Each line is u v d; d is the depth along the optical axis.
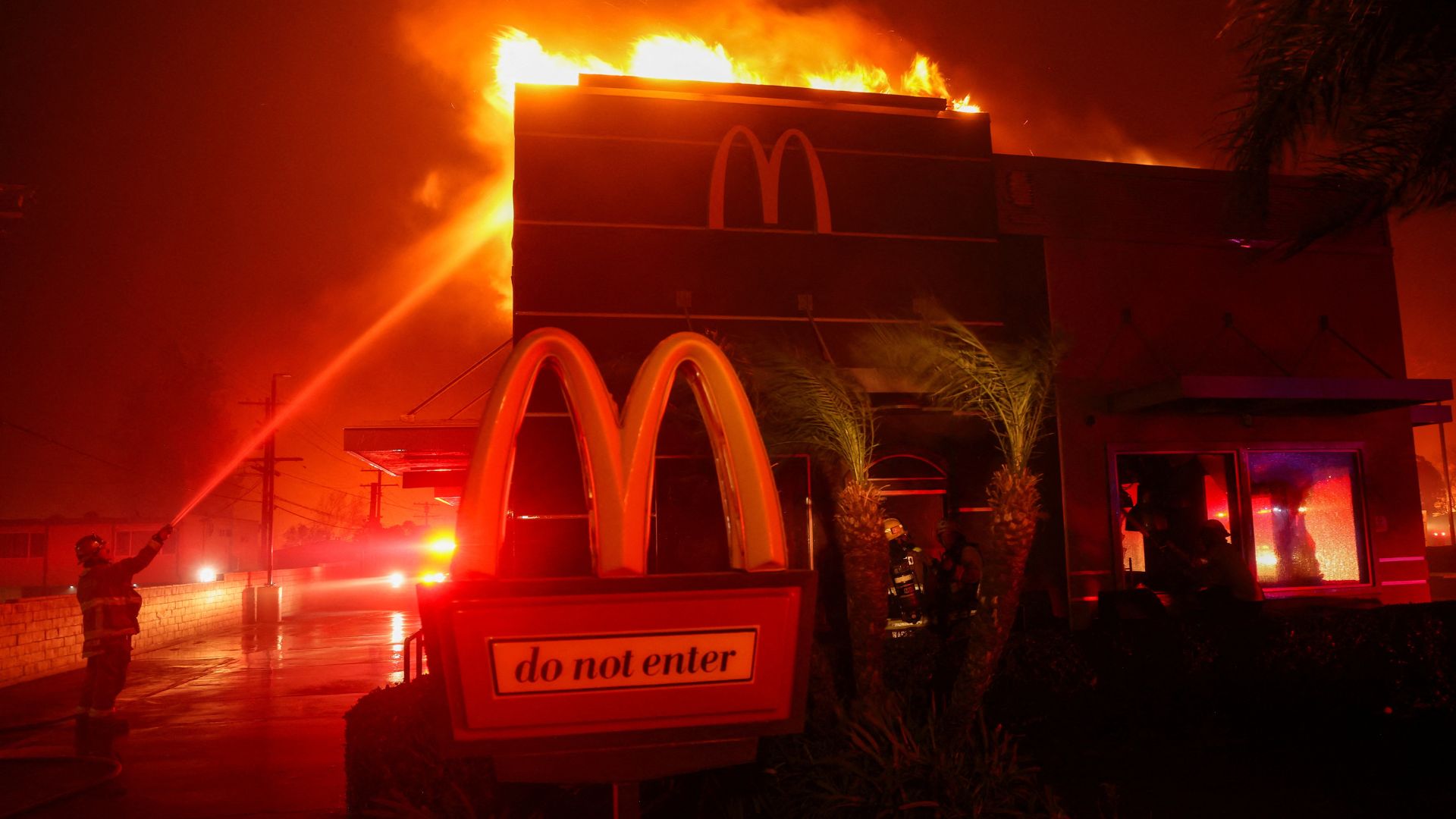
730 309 9.08
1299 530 10.16
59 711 11.27
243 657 16.86
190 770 7.81
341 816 6.35
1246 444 9.90
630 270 8.95
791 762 5.26
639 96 9.24
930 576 9.39
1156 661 7.00
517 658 2.82
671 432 8.64
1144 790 5.79
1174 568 9.55
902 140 9.82
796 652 3.01
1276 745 6.77
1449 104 5.82
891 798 4.75
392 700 5.84
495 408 2.99
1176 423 9.78
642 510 2.95
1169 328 9.95
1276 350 10.20
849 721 5.24
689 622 2.92
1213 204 10.30
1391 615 7.68
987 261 9.77
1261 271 10.30
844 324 9.31
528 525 8.30
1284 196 10.47
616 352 8.80
